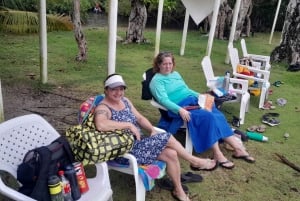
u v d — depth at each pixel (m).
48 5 14.23
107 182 2.76
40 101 5.77
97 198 2.56
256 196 3.54
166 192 3.46
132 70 8.27
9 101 5.64
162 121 4.35
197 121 3.96
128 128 3.14
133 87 6.86
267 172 4.02
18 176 2.40
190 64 9.41
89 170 3.70
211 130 3.90
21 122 2.63
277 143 4.82
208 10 8.98
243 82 5.56
